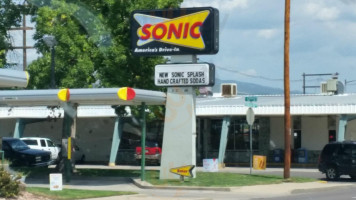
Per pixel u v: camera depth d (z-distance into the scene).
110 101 25.72
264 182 26.09
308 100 39.31
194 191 23.16
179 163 25.66
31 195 18.25
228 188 23.36
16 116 42.25
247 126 43.53
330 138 41.38
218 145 44.22
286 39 27.38
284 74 27.64
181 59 25.80
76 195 19.73
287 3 27.06
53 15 26.67
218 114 38.59
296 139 42.31
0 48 29.62
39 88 28.17
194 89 25.91
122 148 44.44
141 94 24.06
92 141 45.62
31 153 33.59
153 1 26.64
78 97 24.11
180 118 25.70
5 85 17.41
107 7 27.22
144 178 25.52
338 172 29.22
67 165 26.02
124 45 26.92
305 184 25.95
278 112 37.69
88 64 26.56
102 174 29.11
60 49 26.78
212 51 25.30
